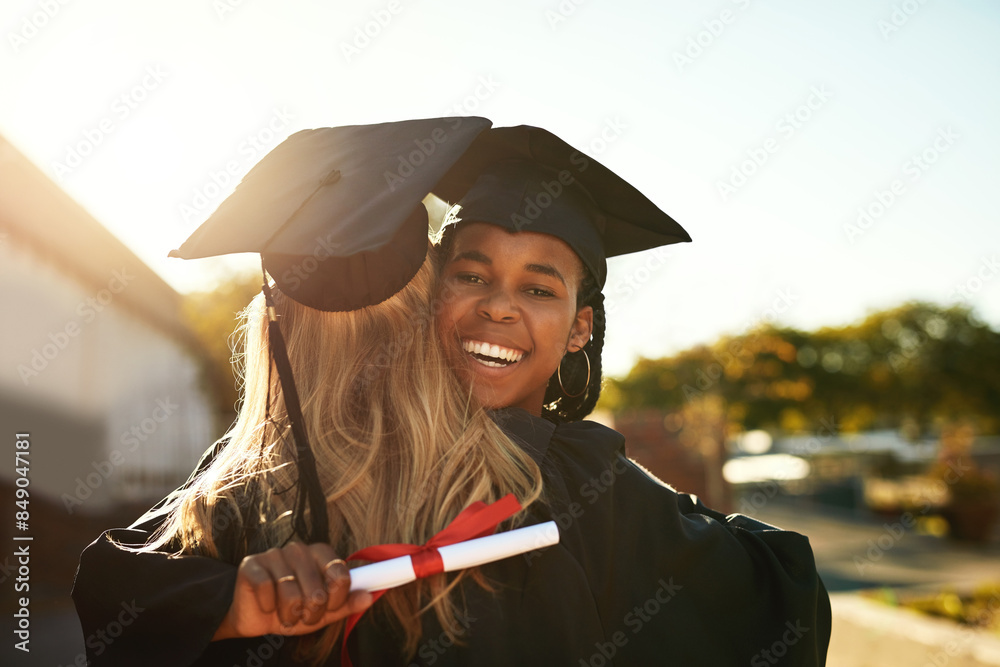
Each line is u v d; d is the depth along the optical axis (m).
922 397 19.58
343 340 1.44
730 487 9.56
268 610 1.11
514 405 1.69
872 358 19.64
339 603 1.10
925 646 4.37
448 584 1.26
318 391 1.41
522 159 1.73
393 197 1.30
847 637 5.06
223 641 1.31
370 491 1.33
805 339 18.88
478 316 1.59
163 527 1.44
